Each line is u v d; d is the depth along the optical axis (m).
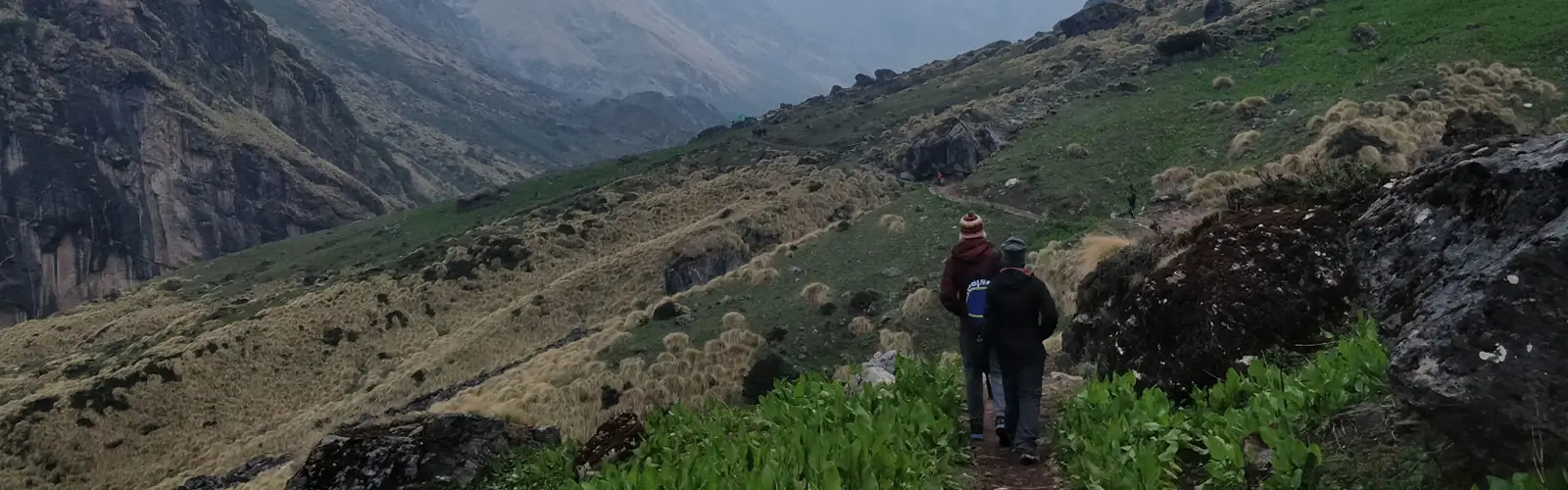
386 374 52.19
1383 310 4.82
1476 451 3.30
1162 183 39.25
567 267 65.19
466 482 9.20
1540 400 3.08
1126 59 78.56
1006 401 6.20
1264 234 6.52
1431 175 4.95
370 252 98.38
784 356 31.05
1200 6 97.06
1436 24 49.12
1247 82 52.47
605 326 46.28
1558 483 2.93
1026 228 39.03
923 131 65.94
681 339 34.00
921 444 5.89
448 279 65.00
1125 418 5.50
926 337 30.12
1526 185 3.94
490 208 106.19
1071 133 52.84
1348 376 4.77
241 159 195.88
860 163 69.94
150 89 190.62
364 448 9.63
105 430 48.09
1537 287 3.25
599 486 5.70
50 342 84.06
